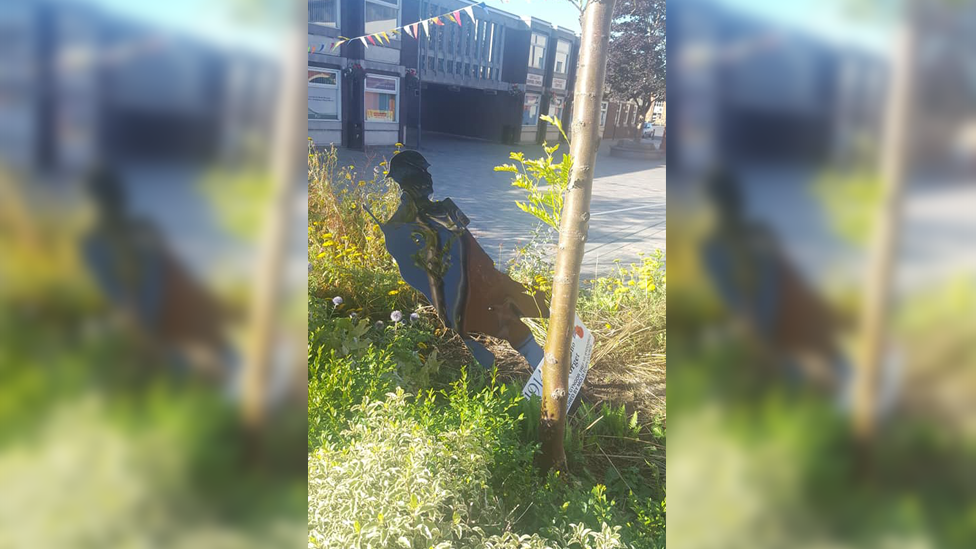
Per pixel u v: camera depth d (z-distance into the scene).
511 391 2.72
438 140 17.92
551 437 2.27
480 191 8.02
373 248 3.88
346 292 3.55
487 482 2.01
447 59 16.38
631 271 3.95
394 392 2.55
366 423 2.01
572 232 2.14
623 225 6.24
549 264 4.04
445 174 9.67
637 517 2.06
